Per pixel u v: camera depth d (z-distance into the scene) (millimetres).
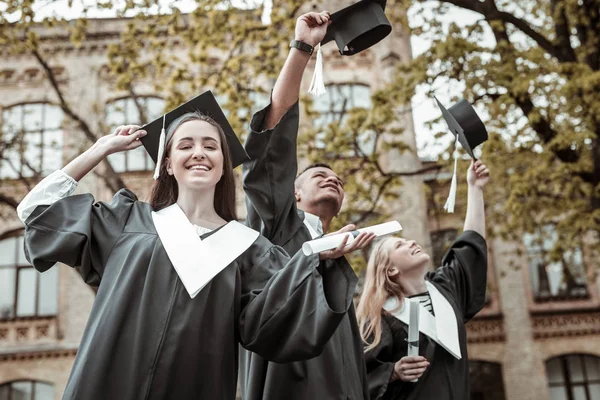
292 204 4035
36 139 20922
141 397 2799
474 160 5629
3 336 20594
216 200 3350
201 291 2957
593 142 12039
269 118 3896
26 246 3047
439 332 4918
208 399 2867
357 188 12031
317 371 3783
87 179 20547
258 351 2984
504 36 12320
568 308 21516
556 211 13359
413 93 11805
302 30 3768
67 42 21812
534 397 20906
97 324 2895
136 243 3062
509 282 21719
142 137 3383
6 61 21719
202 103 3461
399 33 21641
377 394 4742
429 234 20797
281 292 2932
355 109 12422
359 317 5270
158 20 11922
